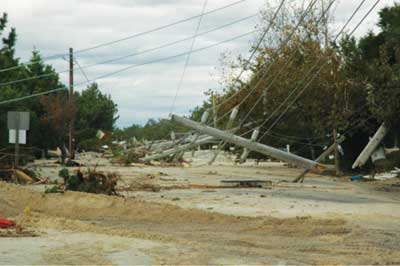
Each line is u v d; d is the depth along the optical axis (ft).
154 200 80.53
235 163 221.25
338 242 47.91
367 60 156.66
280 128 178.70
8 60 195.93
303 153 190.39
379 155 142.20
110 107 378.12
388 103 131.13
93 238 46.68
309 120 172.96
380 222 60.70
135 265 36.35
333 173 163.84
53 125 216.54
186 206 73.72
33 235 47.52
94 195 73.92
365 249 44.62
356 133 162.40
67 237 46.96
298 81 159.63
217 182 121.49
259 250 43.52
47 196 74.13
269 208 73.26
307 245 46.37
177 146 226.79
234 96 171.63
